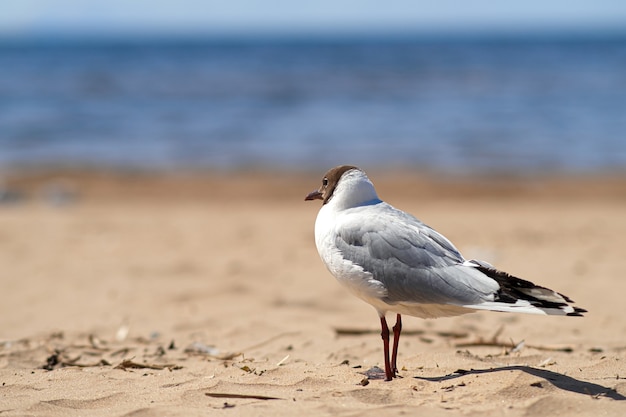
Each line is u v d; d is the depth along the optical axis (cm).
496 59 8231
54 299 973
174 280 1072
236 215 1723
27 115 3678
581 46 12900
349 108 3925
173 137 3033
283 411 478
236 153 2652
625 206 1831
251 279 1073
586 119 3412
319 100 4284
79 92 4725
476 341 704
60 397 527
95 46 16388
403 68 6762
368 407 483
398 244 527
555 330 760
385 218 543
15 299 977
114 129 3259
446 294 506
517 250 1255
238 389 534
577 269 1092
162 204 1912
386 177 2195
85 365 640
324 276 1090
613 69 6384
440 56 9069
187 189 2097
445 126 3266
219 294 982
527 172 2275
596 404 479
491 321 813
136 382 566
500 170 2306
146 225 1567
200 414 476
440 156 2547
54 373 603
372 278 529
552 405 479
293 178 2227
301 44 16238
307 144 2828
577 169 2322
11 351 688
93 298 975
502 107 3878
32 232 1473
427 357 636
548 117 3500
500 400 494
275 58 9012
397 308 538
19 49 14275
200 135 3081
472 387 521
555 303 472
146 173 2308
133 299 963
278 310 891
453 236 1398
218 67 7231
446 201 1914
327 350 695
